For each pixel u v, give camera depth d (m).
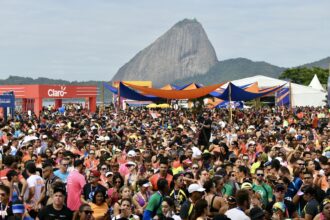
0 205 10.57
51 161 16.27
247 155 20.03
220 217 10.20
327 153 19.56
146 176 15.36
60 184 11.14
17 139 20.48
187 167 17.03
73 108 58.34
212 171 15.56
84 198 12.91
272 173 15.54
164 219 11.63
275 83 73.06
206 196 11.52
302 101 72.69
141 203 13.70
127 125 35.19
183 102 79.81
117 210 12.30
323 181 15.16
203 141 26.12
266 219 12.27
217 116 46.62
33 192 13.17
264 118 44.22
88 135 25.48
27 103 68.19
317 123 39.25
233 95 44.16
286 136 26.08
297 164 16.00
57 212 10.57
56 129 29.75
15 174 12.71
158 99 46.72
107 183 14.29
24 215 11.22
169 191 13.50
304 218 12.23
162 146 21.98
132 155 17.17
